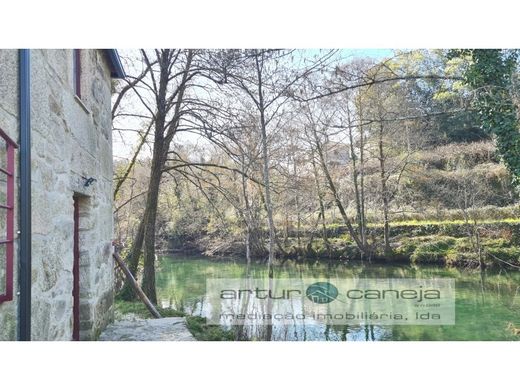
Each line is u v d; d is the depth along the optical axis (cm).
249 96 834
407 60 1241
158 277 1370
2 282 217
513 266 1231
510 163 818
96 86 477
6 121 224
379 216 1540
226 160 1220
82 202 422
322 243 1572
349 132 1484
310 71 798
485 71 784
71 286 348
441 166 1545
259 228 1330
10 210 215
